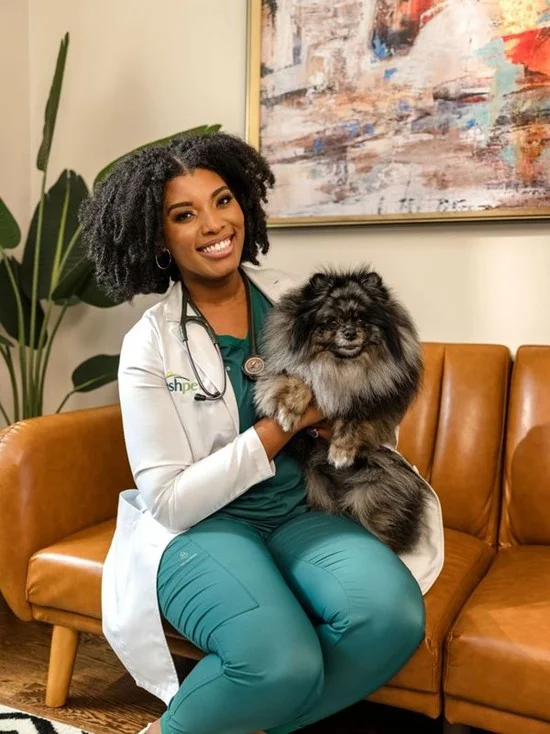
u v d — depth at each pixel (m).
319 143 2.38
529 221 2.14
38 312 2.73
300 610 1.29
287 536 1.48
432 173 2.23
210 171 1.55
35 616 1.81
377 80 2.28
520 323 2.20
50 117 2.43
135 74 2.70
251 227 1.76
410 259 2.31
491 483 1.99
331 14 2.31
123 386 1.49
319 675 1.23
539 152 2.10
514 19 2.09
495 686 1.33
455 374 2.07
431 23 2.19
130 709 1.82
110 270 1.66
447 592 1.56
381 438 1.55
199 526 1.43
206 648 1.31
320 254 2.44
